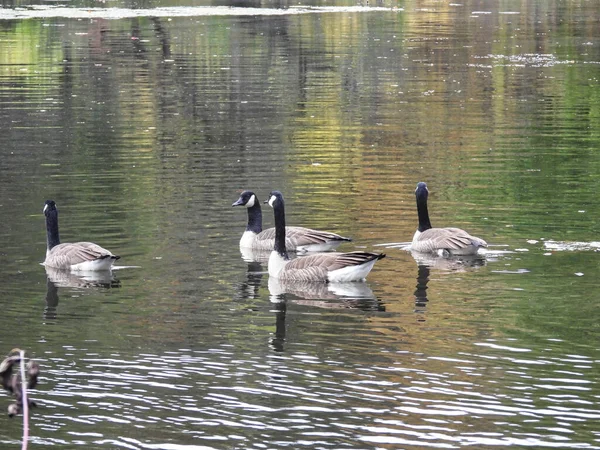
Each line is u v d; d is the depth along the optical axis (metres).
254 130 30.67
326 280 16.84
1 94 36.88
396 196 22.77
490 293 15.96
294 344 13.69
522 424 11.05
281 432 10.90
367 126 31.31
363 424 11.07
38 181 24.27
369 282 16.80
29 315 15.09
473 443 10.61
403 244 19.19
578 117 32.59
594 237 19.31
